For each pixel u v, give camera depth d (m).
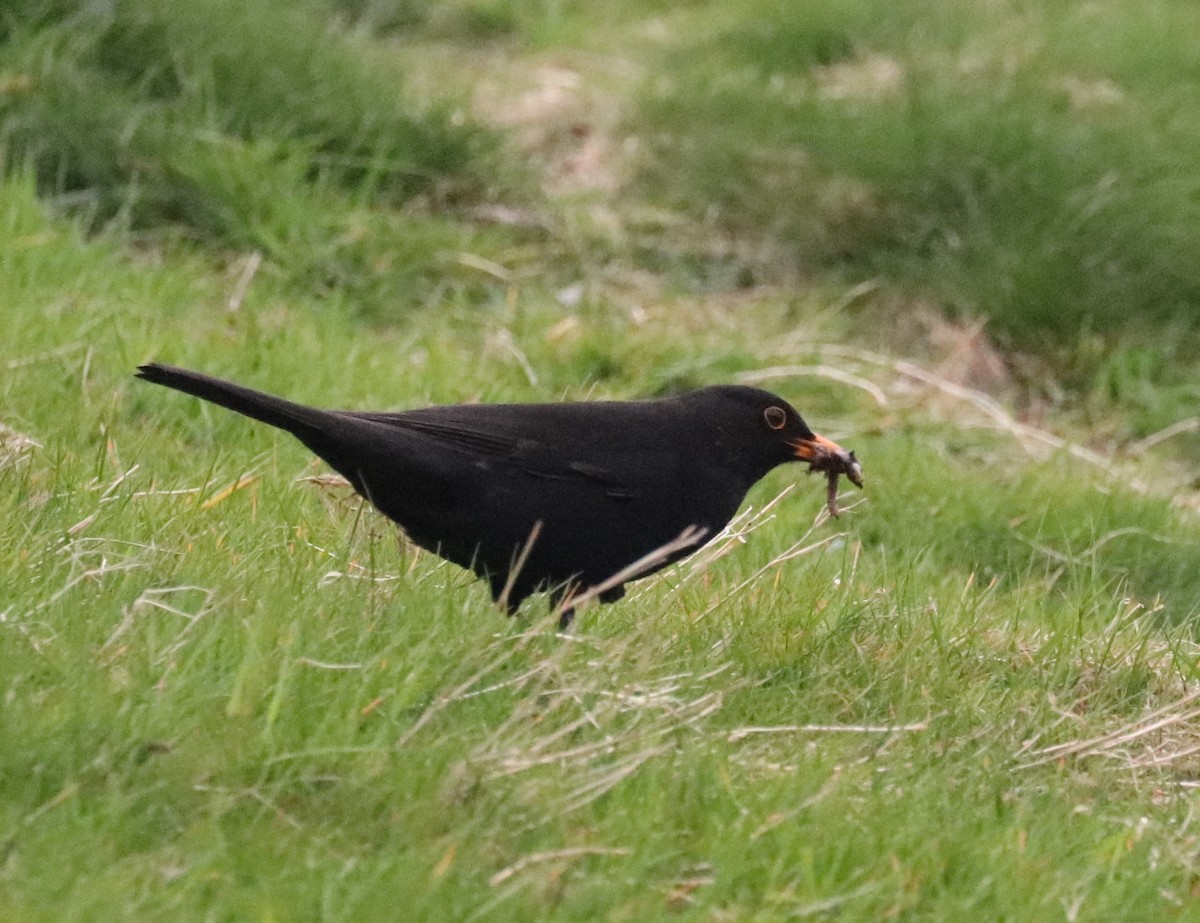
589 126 19.31
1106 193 17.05
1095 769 7.49
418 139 17.36
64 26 16.31
